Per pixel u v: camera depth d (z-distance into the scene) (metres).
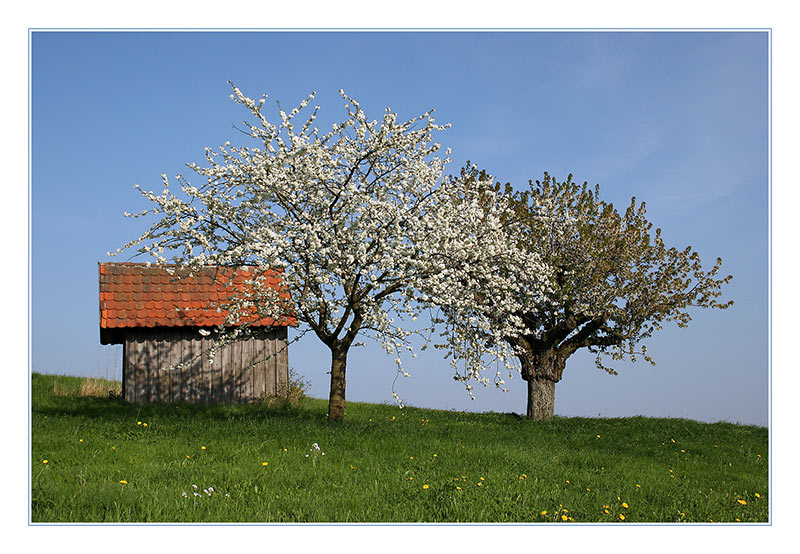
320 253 11.72
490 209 15.16
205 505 7.61
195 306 17.94
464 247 12.98
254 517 7.27
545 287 14.76
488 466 10.55
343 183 12.41
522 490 9.09
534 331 18.25
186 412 15.52
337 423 13.35
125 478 8.70
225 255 11.98
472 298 13.12
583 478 10.29
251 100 11.73
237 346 18.25
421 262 11.99
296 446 11.14
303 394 18.98
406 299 12.33
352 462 10.19
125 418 14.02
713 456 13.95
